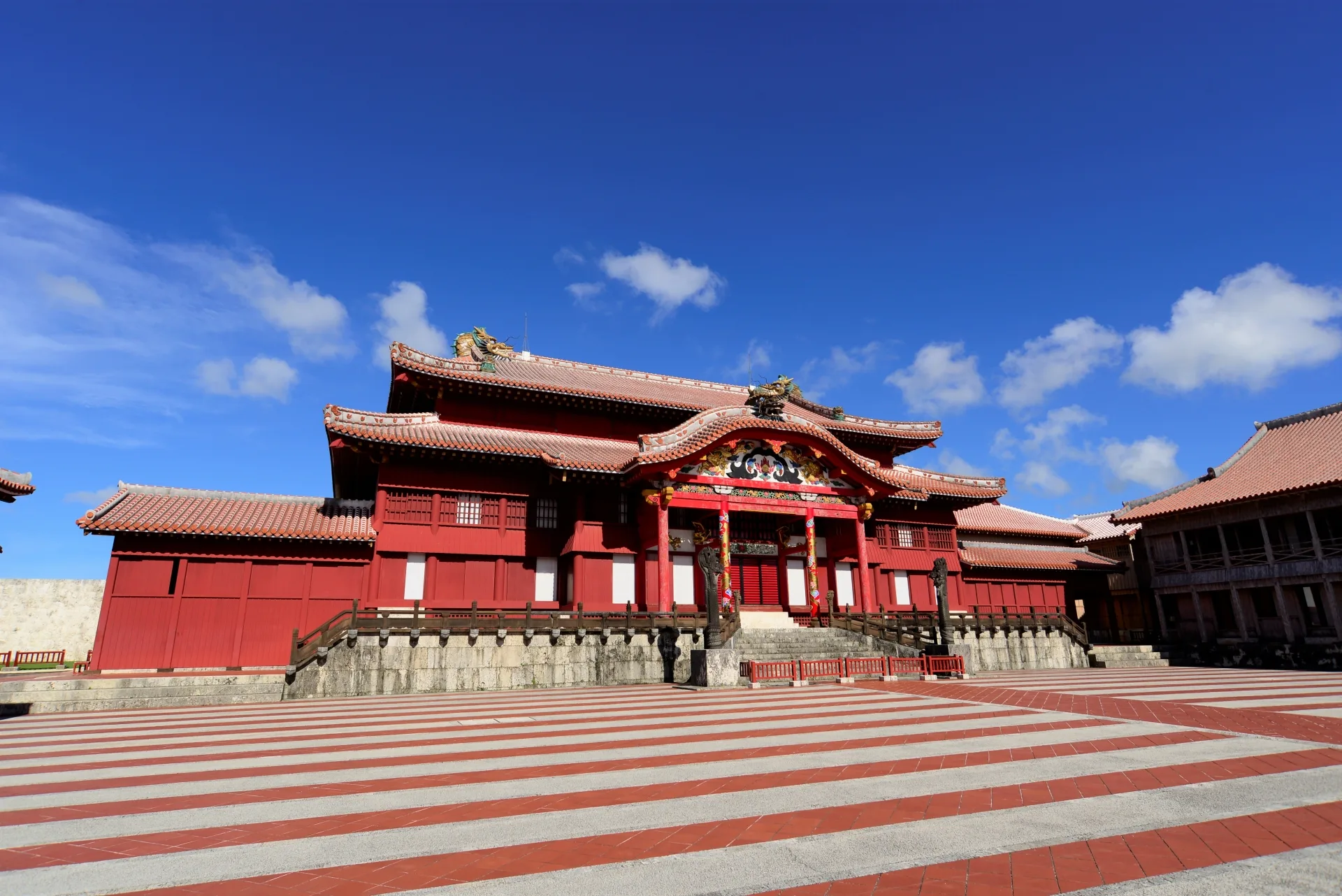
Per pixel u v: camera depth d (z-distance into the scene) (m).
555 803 8.20
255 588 27.84
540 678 25.95
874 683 23.55
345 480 36.09
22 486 22.53
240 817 7.80
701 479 32.72
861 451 46.81
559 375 42.19
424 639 24.89
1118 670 33.25
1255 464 44.06
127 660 25.61
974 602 44.12
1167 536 46.38
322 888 5.62
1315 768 9.58
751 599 37.00
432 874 5.92
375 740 13.36
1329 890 5.25
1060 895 5.23
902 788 8.66
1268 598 41.78
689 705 18.20
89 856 6.48
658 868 5.96
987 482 44.09
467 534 31.59
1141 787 8.57
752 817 7.48
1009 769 9.70
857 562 39.38
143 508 27.78
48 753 12.52
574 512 33.72
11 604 39.47
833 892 5.38
